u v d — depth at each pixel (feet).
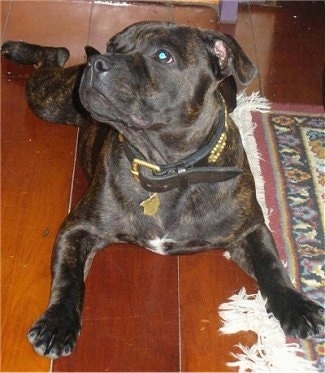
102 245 3.29
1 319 3.14
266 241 3.29
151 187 3.04
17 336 3.08
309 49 5.12
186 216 3.14
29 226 3.62
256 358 3.00
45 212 3.71
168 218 3.14
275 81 4.76
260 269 3.22
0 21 5.19
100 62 2.66
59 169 3.98
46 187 3.85
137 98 2.75
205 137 3.01
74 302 3.01
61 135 4.22
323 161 4.06
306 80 4.79
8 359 2.98
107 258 3.48
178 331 3.14
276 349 3.02
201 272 3.44
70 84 4.08
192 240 3.21
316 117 4.42
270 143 4.17
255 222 3.30
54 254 3.18
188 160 3.03
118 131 3.13
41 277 3.36
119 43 2.89
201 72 2.87
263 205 3.75
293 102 4.57
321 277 3.39
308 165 4.03
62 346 2.88
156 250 3.30
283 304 3.08
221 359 3.03
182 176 3.02
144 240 3.22
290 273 3.41
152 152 3.01
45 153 4.08
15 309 3.20
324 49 5.13
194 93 2.87
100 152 3.39
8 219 3.64
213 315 3.22
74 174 3.95
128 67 2.72
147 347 3.06
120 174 3.15
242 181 3.23
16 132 4.21
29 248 3.50
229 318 3.17
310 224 3.67
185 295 3.32
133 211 3.15
